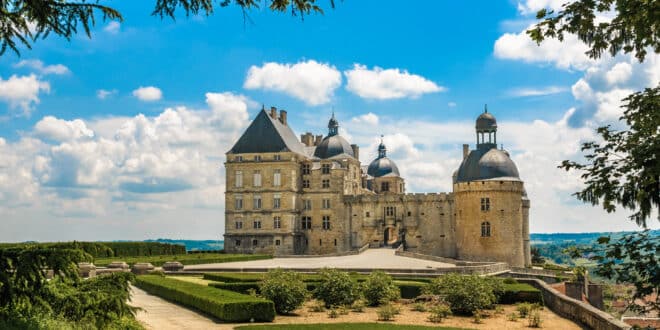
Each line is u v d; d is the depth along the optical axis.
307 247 124.00
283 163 120.38
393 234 133.38
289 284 41.84
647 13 17.31
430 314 42.69
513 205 108.25
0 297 18.11
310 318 40.09
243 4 16.20
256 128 123.69
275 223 119.81
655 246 16.50
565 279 78.94
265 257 108.38
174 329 33.03
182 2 15.67
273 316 37.62
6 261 18.36
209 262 91.44
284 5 16.75
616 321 31.39
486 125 111.56
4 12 15.20
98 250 20.47
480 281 43.31
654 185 17.55
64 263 18.58
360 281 56.09
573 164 18.95
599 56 19.69
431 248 119.88
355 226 122.75
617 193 17.89
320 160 124.81
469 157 112.81
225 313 36.03
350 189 133.25
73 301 21.06
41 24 15.51
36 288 19.41
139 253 98.12
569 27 19.03
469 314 42.72
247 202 121.38
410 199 121.50
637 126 18.28
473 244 108.06
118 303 22.09
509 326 38.09
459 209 111.19
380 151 157.62
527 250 124.25
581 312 38.31
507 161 110.25
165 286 46.75
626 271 16.58
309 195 124.62
